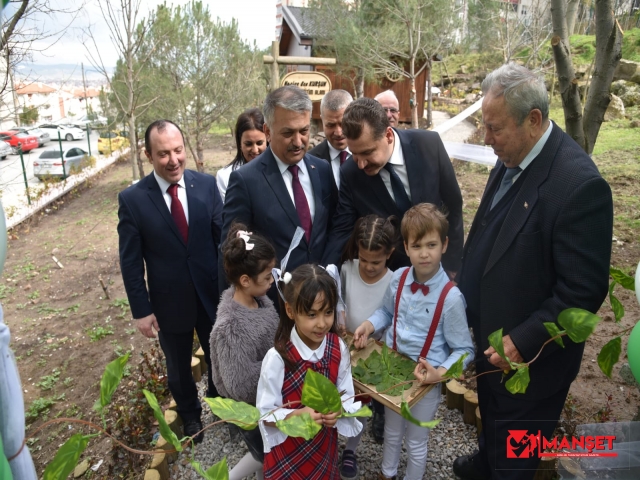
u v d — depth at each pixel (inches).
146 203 109.7
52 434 152.1
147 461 118.0
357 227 96.0
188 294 113.2
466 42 435.8
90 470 123.6
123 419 128.4
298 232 83.2
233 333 84.9
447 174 108.6
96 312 237.1
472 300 88.5
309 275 74.4
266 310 91.1
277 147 98.4
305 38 482.3
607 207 68.7
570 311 61.3
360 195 107.2
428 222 83.3
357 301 103.0
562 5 103.1
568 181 69.9
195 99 433.7
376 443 114.7
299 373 79.3
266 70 506.9
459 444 112.2
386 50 381.1
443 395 130.3
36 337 219.0
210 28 419.5
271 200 101.6
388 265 109.6
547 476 96.0
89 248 335.0
